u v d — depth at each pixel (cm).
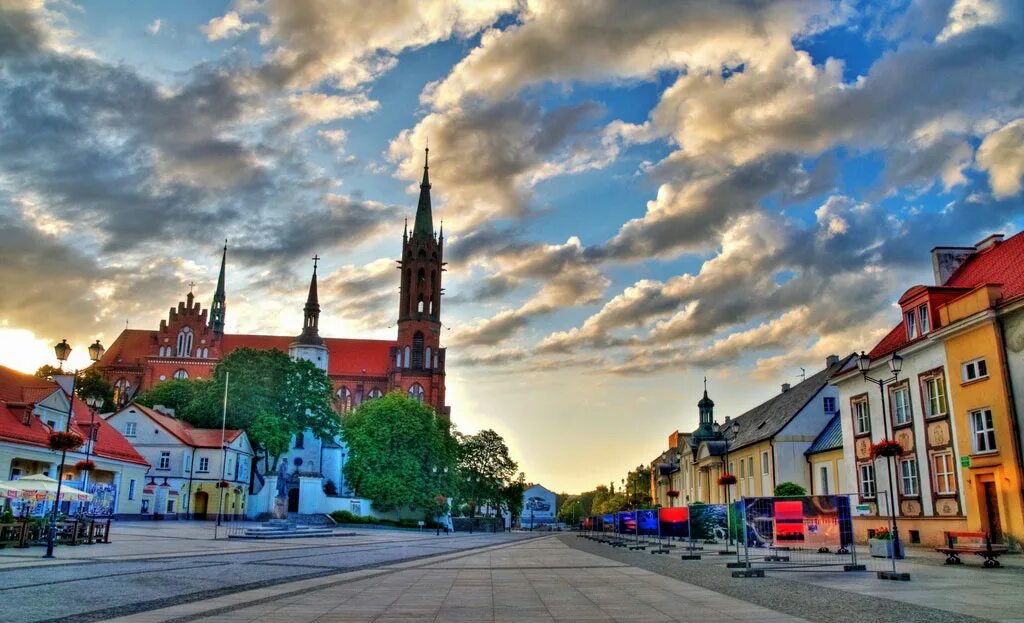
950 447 3362
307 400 8981
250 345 13538
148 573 2066
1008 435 2930
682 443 8900
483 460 12688
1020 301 2864
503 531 13288
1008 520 2912
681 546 4078
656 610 1386
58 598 1482
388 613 1332
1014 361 2938
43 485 3444
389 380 13662
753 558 2988
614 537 5747
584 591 1733
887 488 3900
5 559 2386
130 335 13288
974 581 1900
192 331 12556
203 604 1438
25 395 5512
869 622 1206
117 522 5991
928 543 3503
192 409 8600
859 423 4331
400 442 9631
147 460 7325
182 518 7344
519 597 1605
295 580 1997
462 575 2233
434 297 14188
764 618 1267
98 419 6519
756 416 7275
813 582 1938
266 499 8294
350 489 9850
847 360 4822
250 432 8325
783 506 2466
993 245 3803
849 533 2364
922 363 3591
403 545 4728
